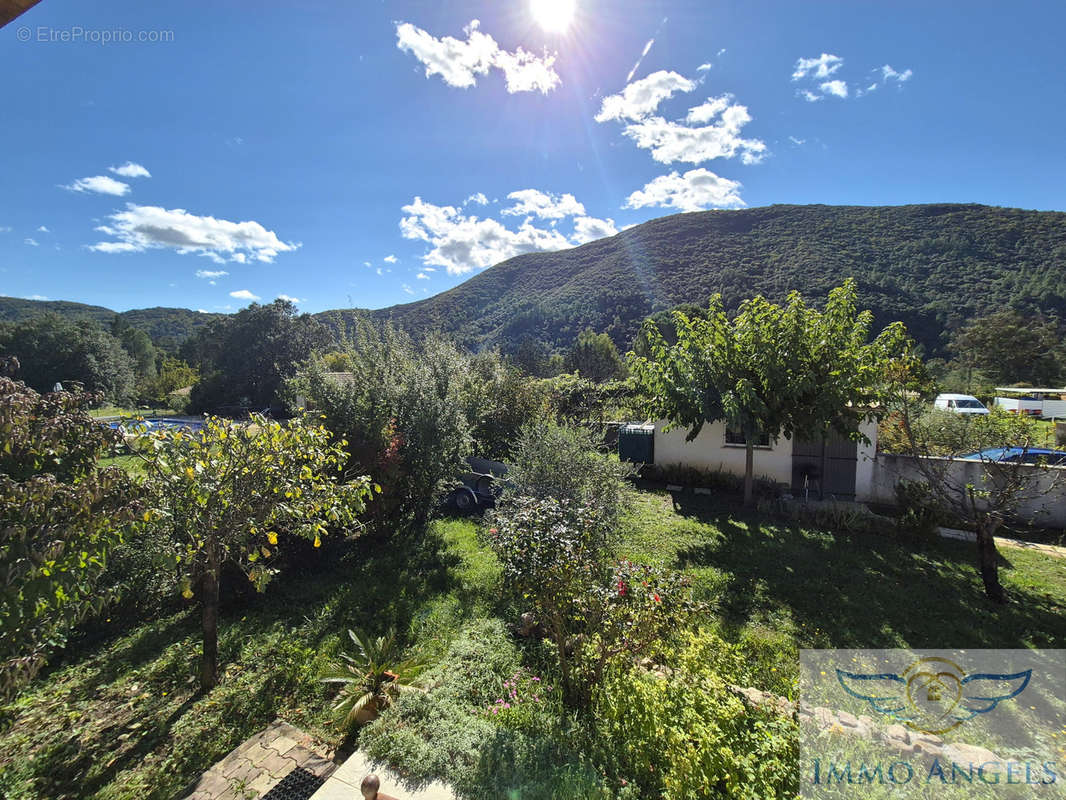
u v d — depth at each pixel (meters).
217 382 41.84
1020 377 37.22
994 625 5.38
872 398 8.65
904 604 5.86
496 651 4.59
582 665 3.98
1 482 2.41
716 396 9.77
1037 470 7.17
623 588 3.64
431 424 8.52
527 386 14.08
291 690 4.29
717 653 4.28
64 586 2.74
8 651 2.70
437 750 3.24
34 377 45.59
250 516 4.30
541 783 2.90
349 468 7.52
